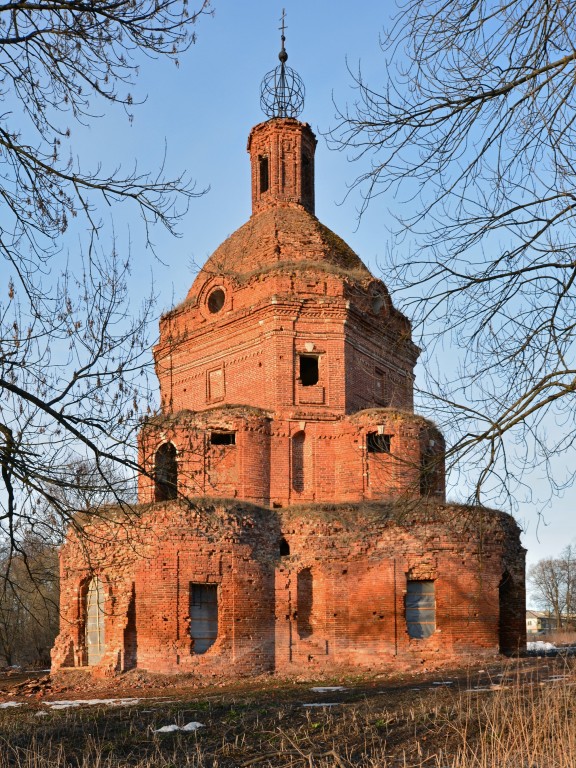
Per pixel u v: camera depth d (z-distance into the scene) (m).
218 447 35.38
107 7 10.99
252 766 14.91
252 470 35.34
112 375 12.22
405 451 35.50
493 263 11.37
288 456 36.00
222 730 17.91
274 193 43.75
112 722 19.52
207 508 32.38
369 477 35.44
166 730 18.03
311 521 33.50
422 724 17.12
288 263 38.31
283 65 47.09
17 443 10.98
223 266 41.59
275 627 32.59
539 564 108.50
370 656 31.56
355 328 38.25
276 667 32.09
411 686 24.72
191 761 15.25
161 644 30.92
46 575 13.39
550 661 29.12
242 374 38.06
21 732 18.56
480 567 12.49
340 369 37.06
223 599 31.91
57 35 11.32
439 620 31.48
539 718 15.34
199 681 30.45
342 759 14.99
